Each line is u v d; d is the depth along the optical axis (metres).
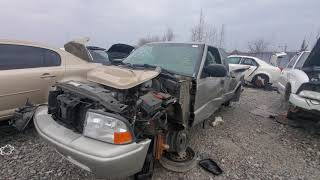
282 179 2.78
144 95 2.24
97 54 6.20
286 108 6.14
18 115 2.94
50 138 2.05
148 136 2.30
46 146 3.15
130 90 2.32
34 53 3.59
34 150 3.04
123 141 1.86
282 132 4.38
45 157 2.88
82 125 2.11
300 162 3.24
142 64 3.33
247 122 4.89
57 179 2.46
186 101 2.75
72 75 4.00
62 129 2.12
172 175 2.66
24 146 3.13
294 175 2.89
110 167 1.78
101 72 2.59
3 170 2.57
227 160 3.14
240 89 6.12
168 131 2.75
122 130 1.86
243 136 4.05
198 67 3.16
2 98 3.12
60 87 2.44
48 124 2.23
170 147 2.76
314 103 3.85
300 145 3.81
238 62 10.84
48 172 2.58
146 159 2.32
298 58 5.58
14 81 3.21
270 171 2.95
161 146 2.54
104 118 1.88
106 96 2.06
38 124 2.28
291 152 3.54
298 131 4.46
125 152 1.83
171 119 2.75
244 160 3.18
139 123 2.10
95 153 1.78
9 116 3.25
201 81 3.08
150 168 2.38
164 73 2.86
